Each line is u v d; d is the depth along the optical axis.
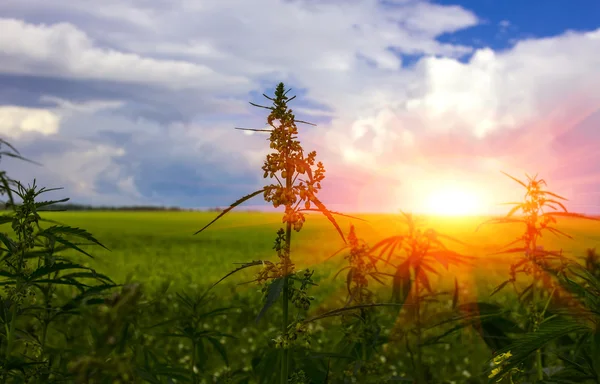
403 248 3.10
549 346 2.77
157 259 21.89
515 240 2.83
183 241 33.22
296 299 2.23
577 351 2.47
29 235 2.30
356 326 3.27
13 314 2.30
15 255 2.33
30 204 2.30
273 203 2.17
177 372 2.46
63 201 2.36
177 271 17.91
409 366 3.60
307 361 3.25
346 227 3.05
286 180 2.20
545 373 2.73
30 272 2.43
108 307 1.32
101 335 1.31
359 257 3.07
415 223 3.12
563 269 2.68
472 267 2.97
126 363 1.32
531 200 2.75
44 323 2.99
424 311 3.40
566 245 3.38
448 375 6.03
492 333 3.06
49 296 3.04
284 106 2.26
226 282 13.96
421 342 3.29
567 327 1.94
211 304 8.77
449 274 3.14
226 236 37.94
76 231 2.33
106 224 50.81
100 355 1.30
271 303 2.04
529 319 2.76
